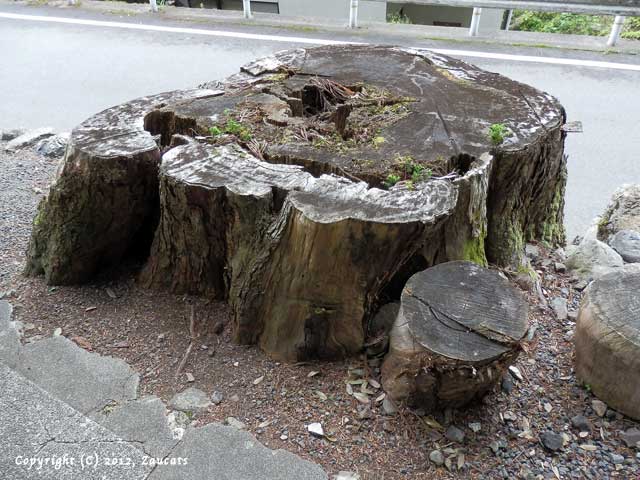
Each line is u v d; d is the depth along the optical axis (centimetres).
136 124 272
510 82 326
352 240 206
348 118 281
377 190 219
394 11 1004
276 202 225
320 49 378
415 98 300
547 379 239
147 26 701
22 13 757
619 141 466
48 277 287
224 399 229
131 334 260
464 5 610
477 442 210
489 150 252
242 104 292
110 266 296
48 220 274
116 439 214
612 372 215
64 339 257
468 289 208
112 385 236
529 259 309
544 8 586
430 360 191
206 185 223
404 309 202
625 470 202
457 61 358
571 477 199
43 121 507
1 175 410
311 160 243
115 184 252
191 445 211
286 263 225
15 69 601
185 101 296
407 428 213
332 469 202
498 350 189
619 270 239
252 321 246
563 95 518
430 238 237
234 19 710
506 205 277
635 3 563
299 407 224
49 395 230
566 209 405
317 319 231
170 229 254
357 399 225
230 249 244
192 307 272
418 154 246
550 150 278
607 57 590
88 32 691
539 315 274
